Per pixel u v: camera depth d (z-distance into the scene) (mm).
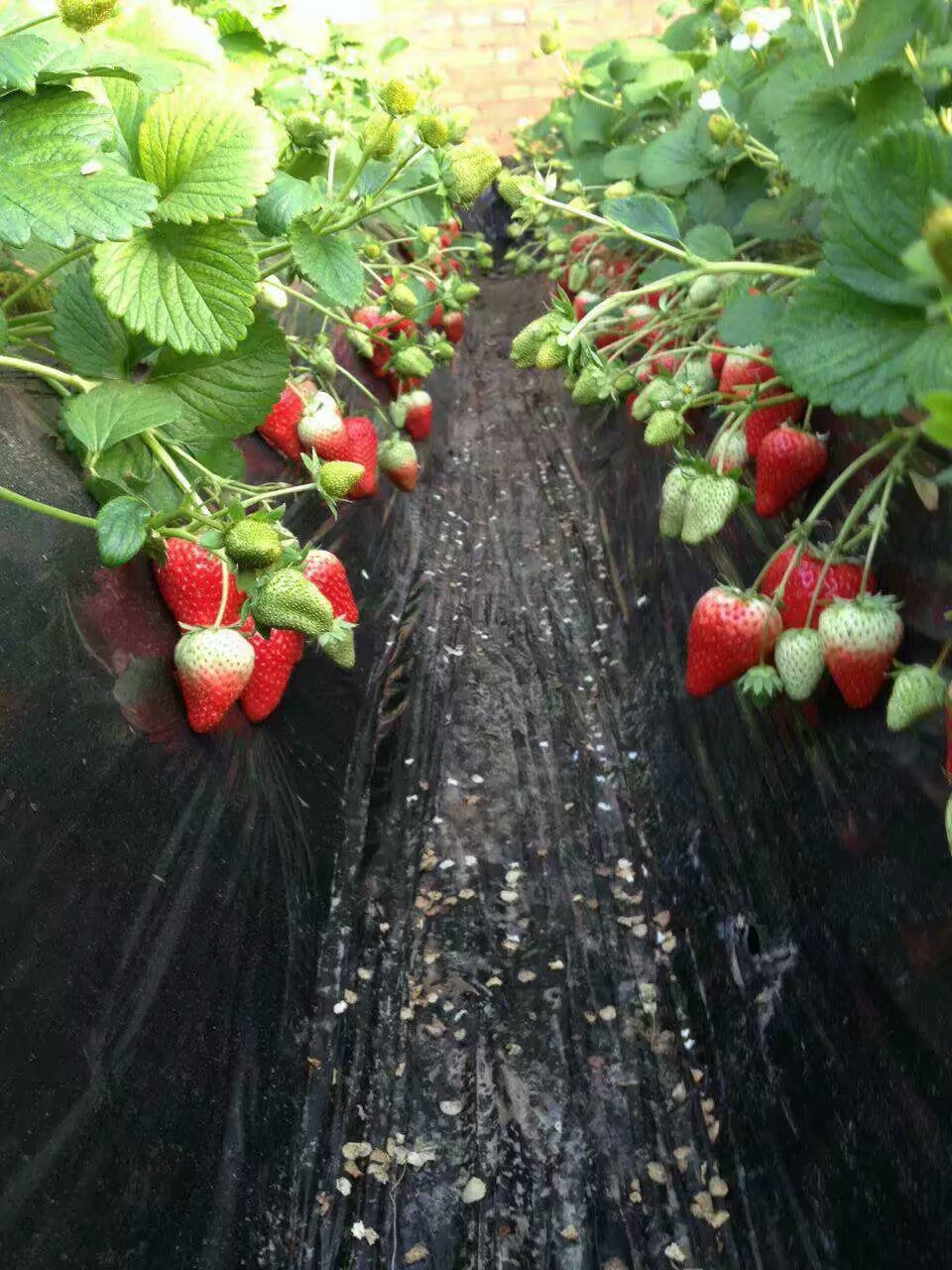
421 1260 517
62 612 442
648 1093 597
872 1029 449
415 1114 583
